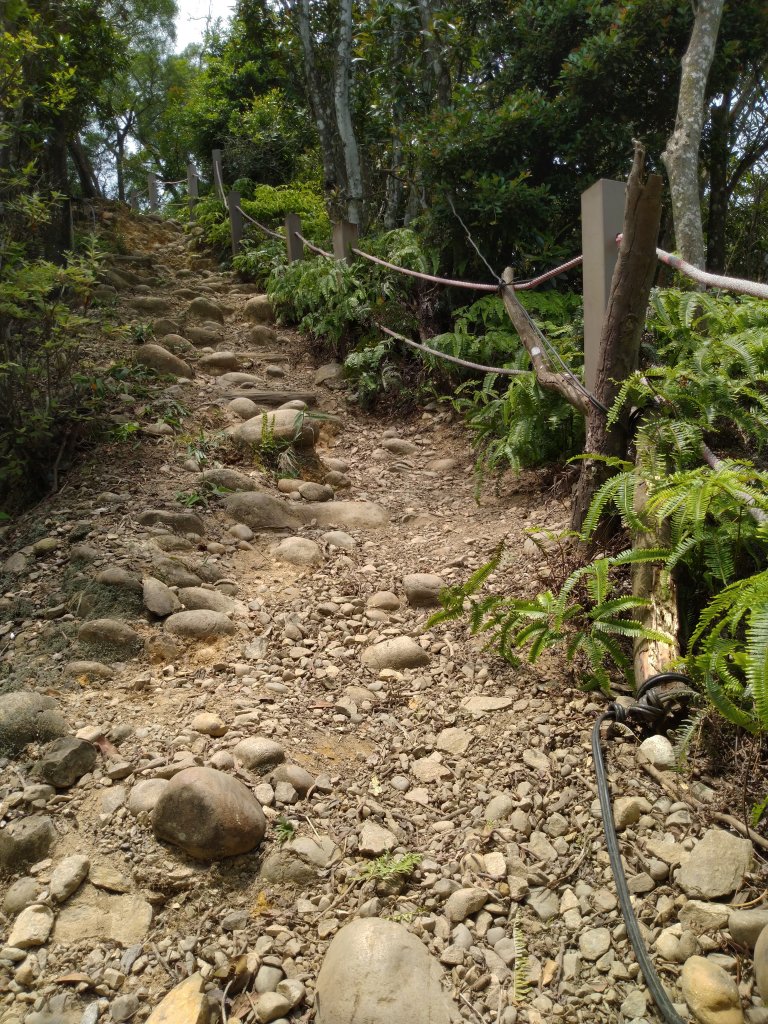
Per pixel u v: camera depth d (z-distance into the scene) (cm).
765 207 883
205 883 191
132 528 353
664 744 221
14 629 292
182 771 204
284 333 699
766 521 210
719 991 155
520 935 177
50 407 423
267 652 290
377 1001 156
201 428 477
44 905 183
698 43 497
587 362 321
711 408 283
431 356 543
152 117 1928
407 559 364
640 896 184
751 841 190
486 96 714
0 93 475
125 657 277
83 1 818
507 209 569
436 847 203
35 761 225
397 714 258
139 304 700
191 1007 159
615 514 296
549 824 207
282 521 393
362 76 909
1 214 466
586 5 641
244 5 1019
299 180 1167
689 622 247
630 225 282
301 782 221
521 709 252
